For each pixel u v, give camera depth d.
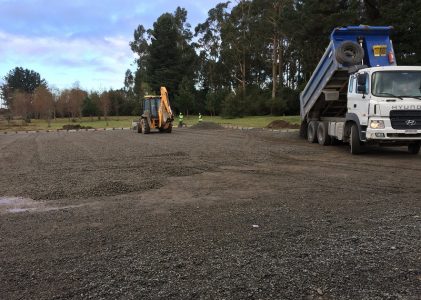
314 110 18.72
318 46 38.56
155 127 30.09
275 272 4.24
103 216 6.78
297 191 8.47
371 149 15.88
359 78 13.38
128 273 4.32
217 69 78.81
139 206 7.46
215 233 5.63
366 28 15.25
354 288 3.85
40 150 18.91
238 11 67.62
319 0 34.41
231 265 4.46
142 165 12.73
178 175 10.88
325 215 6.46
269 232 5.60
